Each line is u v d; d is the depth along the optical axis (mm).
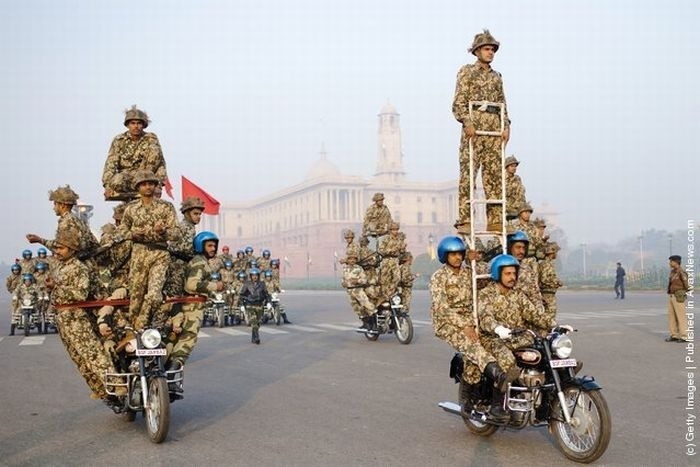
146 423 7441
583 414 6020
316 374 11148
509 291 6664
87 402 9031
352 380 10500
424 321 21375
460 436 7023
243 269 22281
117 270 8062
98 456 6410
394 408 8414
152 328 7000
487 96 7598
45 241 7363
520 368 6270
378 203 16266
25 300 19234
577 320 20312
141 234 7344
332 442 6816
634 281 53344
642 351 13305
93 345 7332
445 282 6816
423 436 7031
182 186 13898
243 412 8312
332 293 52750
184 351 7652
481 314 6566
